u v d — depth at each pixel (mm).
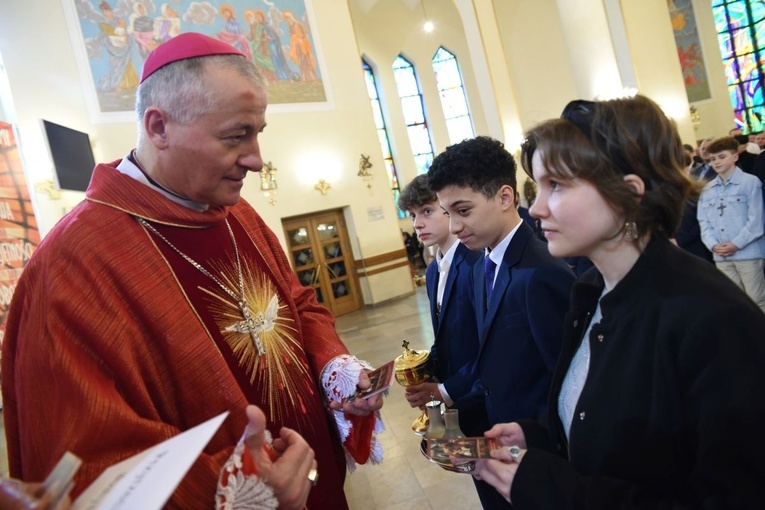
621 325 721
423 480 2697
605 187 684
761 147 4648
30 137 6484
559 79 13750
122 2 7496
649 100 718
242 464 751
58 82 6867
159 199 1081
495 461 839
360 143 9695
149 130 1001
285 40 9008
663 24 8836
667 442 653
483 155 1237
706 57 13805
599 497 679
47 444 776
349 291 9609
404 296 9977
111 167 1110
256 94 993
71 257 911
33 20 6758
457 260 1624
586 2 9062
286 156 8898
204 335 1011
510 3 13633
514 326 1195
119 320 890
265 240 1435
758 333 592
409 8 13875
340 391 1261
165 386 950
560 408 914
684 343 624
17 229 5648
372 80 13961
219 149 990
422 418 1436
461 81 14586
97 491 548
